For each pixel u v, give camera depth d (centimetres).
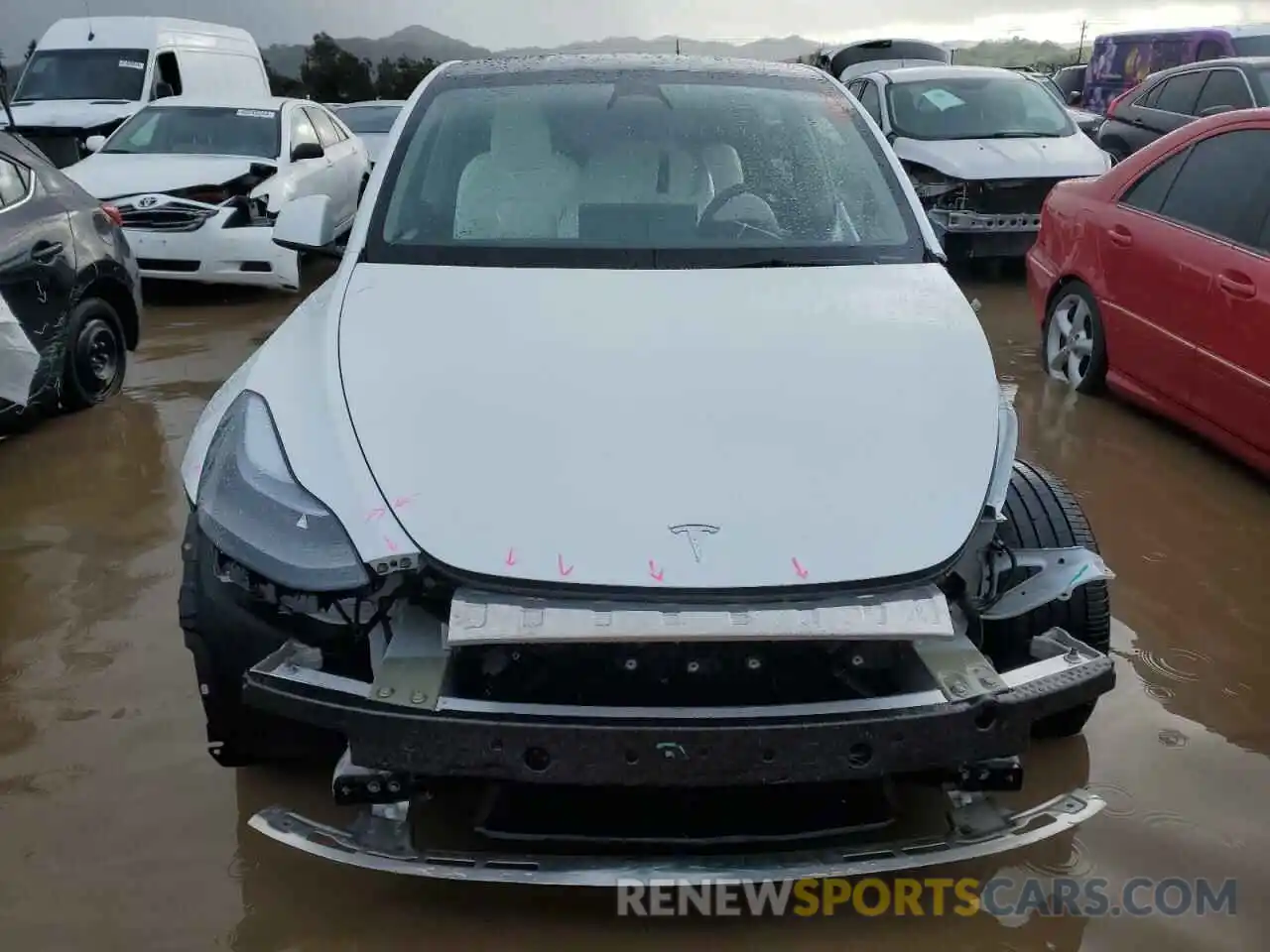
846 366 258
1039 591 245
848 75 1309
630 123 349
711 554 211
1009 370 652
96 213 581
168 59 1259
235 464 236
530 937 231
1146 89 1065
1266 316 446
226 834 259
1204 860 254
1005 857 254
